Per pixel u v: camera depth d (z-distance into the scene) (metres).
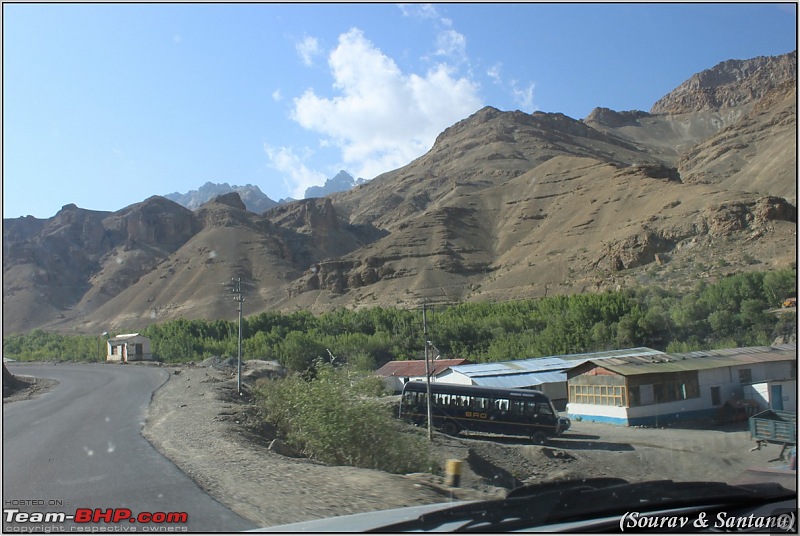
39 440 15.55
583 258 112.00
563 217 142.50
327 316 93.12
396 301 126.94
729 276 64.38
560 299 74.81
